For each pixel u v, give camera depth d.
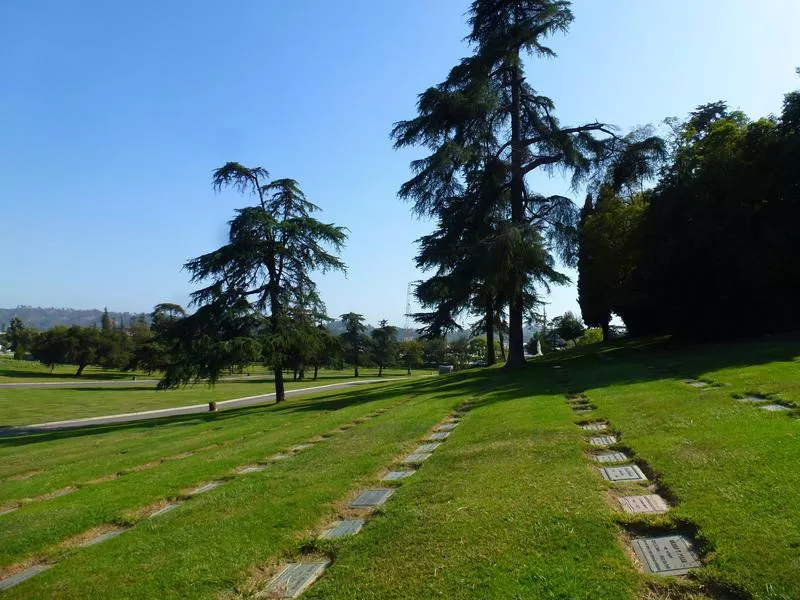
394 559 4.31
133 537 5.73
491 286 19.45
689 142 24.23
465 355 73.50
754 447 5.63
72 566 5.12
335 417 13.99
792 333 20.36
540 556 3.98
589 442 7.16
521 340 23.70
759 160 20.30
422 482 6.29
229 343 21.41
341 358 26.67
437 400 14.45
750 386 9.58
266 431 13.44
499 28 21.83
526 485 5.55
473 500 5.33
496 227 21.16
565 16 20.64
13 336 115.56
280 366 23.92
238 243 22.94
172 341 23.59
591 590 3.47
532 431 8.16
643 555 3.91
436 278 23.53
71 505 7.50
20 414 33.84
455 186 22.03
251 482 7.41
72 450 15.16
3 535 6.44
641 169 21.00
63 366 96.31
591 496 4.99
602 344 35.19
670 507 4.63
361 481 6.86
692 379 12.09
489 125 22.25
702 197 20.95
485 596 3.56
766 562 3.46
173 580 4.47
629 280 27.23
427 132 21.27
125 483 8.61
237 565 4.63
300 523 5.50
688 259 22.02
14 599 4.56
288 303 24.33
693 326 23.42
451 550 4.29
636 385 12.18
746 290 21.59
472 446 7.78
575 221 23.09
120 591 4.41
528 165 22.69
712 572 3.46
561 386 14.07
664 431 7.07
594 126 21.59
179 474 8.74
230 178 24.30
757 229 20.91
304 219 24.27
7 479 11.55
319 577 4.34
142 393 47.47
